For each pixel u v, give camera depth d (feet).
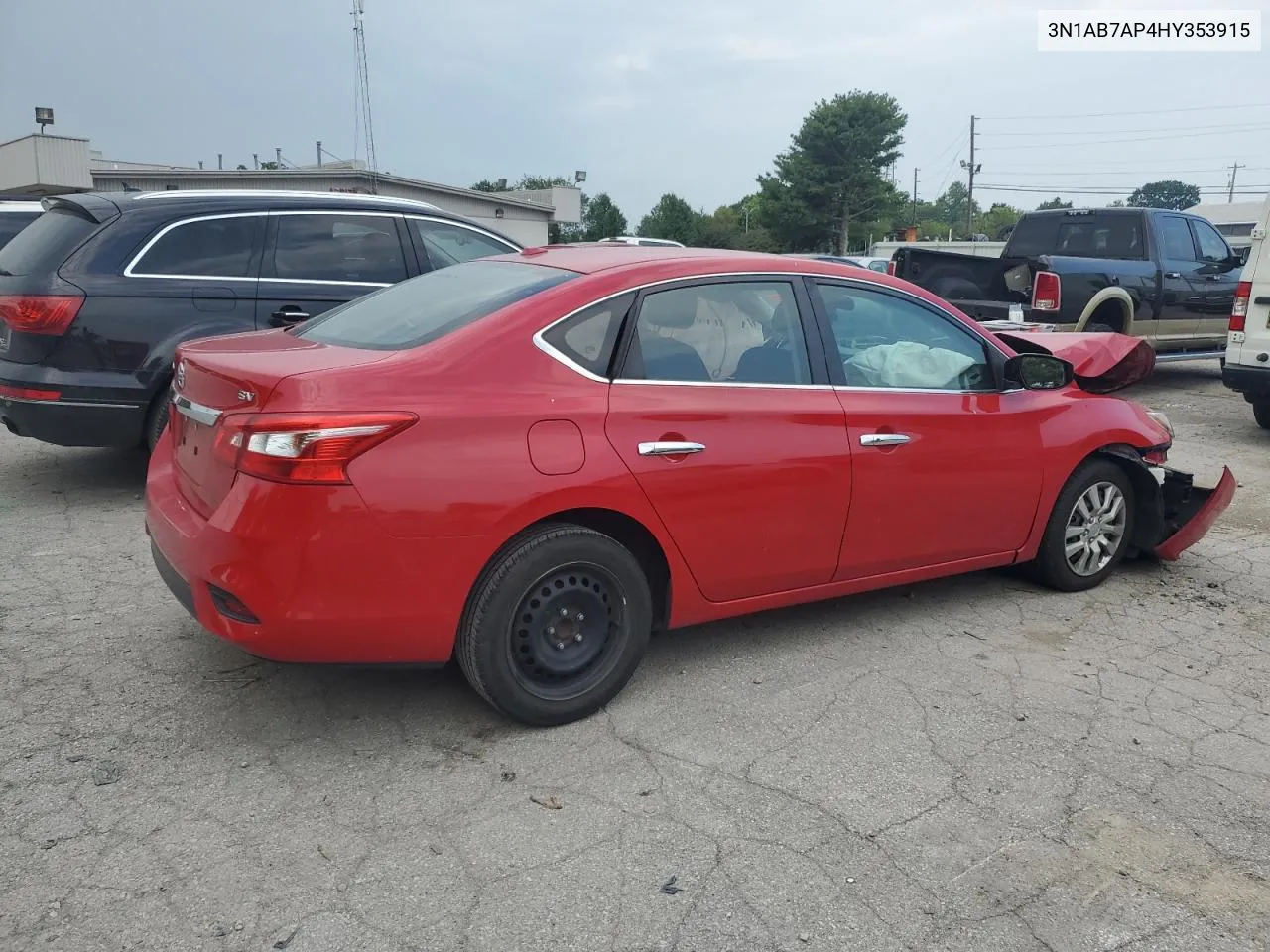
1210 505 16.90
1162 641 14.37
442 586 10.12
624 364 11.34
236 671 12.44
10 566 15.88
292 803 9.72
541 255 13.52
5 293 18.45
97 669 12.39
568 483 10.61
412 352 10.43
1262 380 28.09
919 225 316.60
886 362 13.65
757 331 12.52
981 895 8.66
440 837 9.25
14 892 8.30
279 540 9.46
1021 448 14.65
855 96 213.87
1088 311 32.63
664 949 7.91
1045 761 10.91
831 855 9.15
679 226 234.17
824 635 14.24
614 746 10.99
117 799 9.68
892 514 13.41
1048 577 16.03
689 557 11.77
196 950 7.73
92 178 91.76
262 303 19.88
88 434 18.65
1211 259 37.27
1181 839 9.56
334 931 7.98
